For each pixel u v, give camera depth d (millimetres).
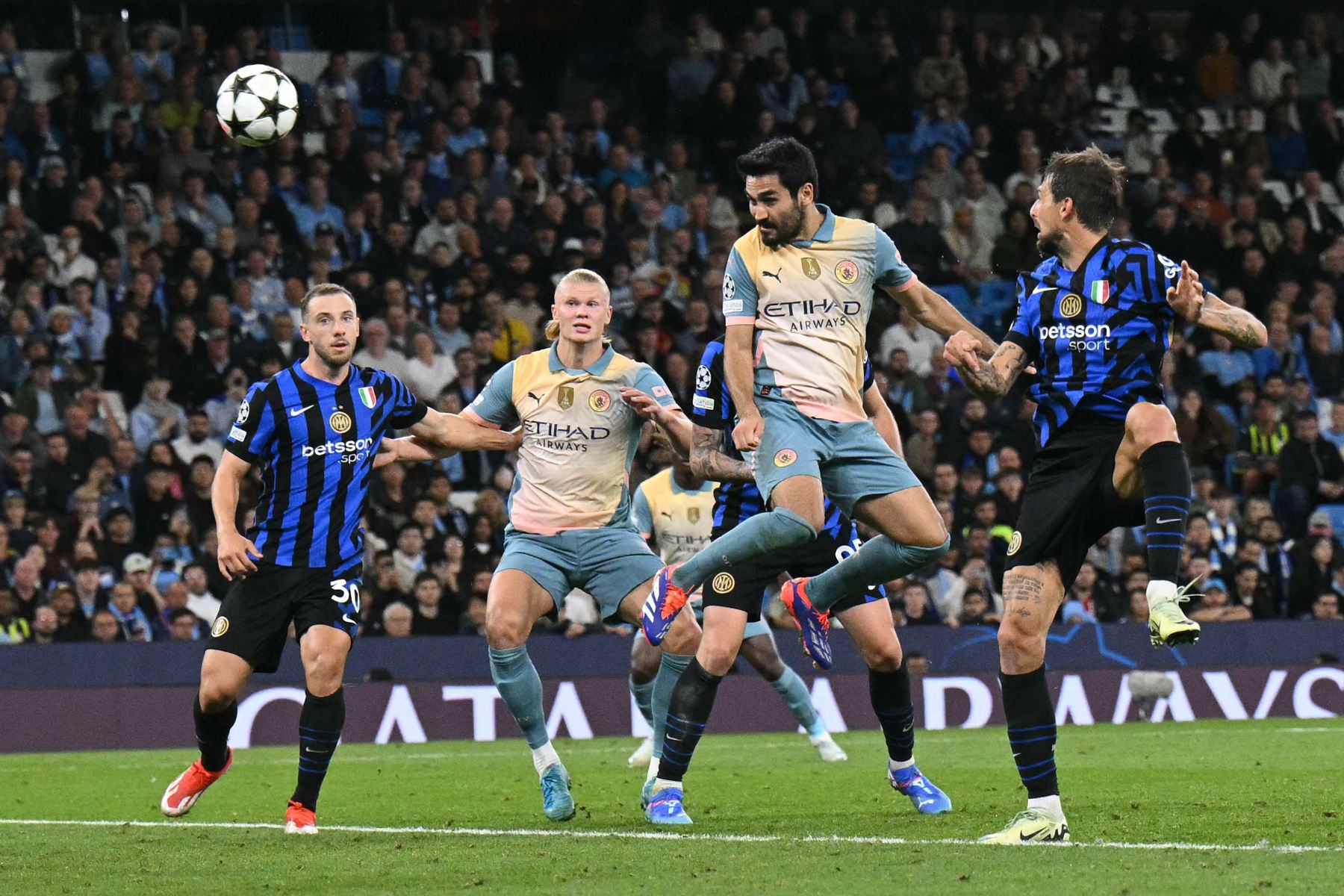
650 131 76938
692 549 36656
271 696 46469
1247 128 79500
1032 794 20531
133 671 46562
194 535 52844
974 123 78250
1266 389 65062
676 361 61750
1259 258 72500
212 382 59219
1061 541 20531
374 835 23141
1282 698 51250
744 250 22938
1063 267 20859
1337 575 57156
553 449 26078
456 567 52188
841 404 22859
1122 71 82000
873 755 38344
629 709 48375
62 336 60125
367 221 65938
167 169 66500
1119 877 17016
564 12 79625
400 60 72625
